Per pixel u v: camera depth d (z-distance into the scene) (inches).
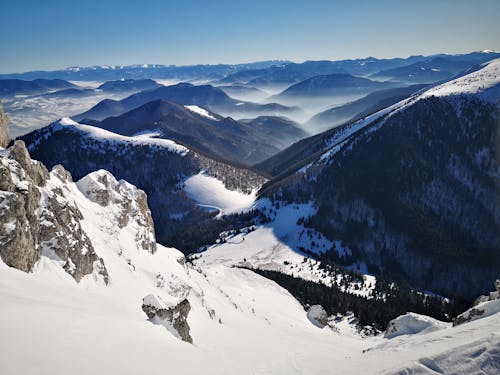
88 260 2081.7
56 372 807.7
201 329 2116.1
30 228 1711.4
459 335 1462.8
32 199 1811.0
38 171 2151.8
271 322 3543.3
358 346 3211.1
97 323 1195.9
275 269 7283.5
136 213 3659.0
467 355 1128.2
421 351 1369.3
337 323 4916.3
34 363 808.9
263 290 5022.1
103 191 3235.7
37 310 1083.3
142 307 1782.7
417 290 7485.2
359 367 1368.1
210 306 2962.6
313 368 1517.0
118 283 2274.9
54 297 1379.2
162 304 1769.2
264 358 1753.2
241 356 1739.7
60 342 944.9
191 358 1229.7
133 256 2918.3
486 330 1370.6
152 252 3393.2
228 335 2276.1
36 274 1592.0
